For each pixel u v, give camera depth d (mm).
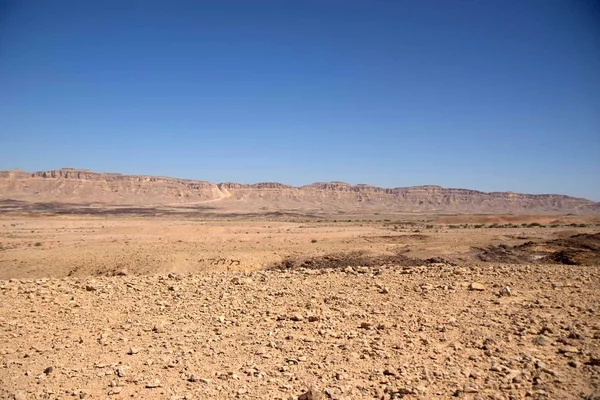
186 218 150125
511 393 5910
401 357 7137
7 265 30203
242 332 8656
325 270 14836
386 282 12125
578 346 7199
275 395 6055
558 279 11703
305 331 8523
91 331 8898
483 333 7930
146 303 10883
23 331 8883
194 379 6559
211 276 14398
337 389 6070
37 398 6102
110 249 37531
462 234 51812
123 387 6395
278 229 72188
